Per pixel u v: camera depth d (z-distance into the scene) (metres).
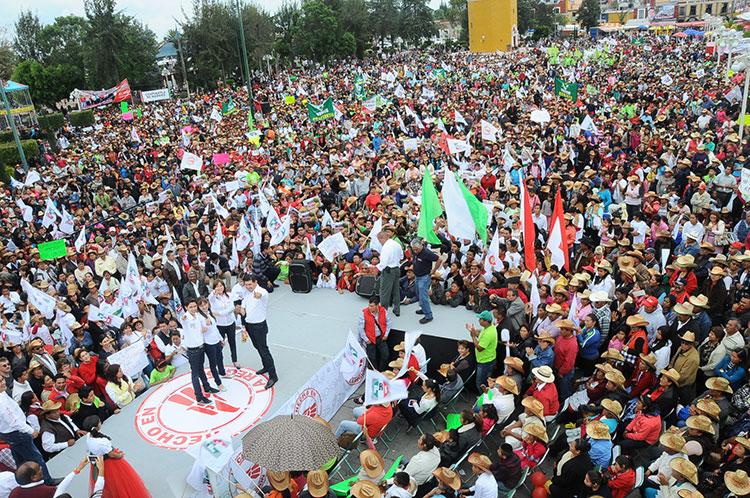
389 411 9.17
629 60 56.03
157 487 7.72
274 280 14.26
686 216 13.47
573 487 7.47
